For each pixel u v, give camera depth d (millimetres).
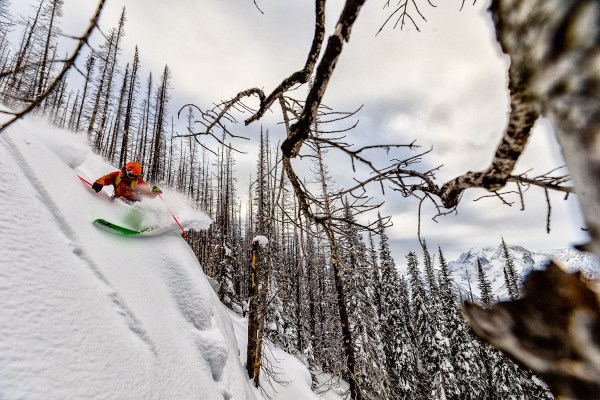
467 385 24828
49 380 2586
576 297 368
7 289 2803
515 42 404
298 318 25828
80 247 3990
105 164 8289
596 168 256
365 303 18531
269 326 19734
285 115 2420
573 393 345
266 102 2037
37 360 2617
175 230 6770
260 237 11789
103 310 3646
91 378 2932
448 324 28578
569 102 299
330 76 1542
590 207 263
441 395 23906
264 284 9180
